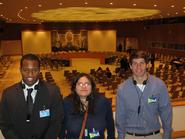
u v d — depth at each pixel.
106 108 3.22
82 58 29.28
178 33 25.78
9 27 30.47
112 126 3.30
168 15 22.38
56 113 2.88
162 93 3.16
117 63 24.12
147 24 30.72
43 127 2.83
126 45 32.59
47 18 23.17
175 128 4.65
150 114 3.18
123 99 3.22
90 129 3.12
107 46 32.47
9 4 13.02
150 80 3.17
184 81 13.38
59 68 23.11
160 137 3.32
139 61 3.04
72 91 3.18
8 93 2.80
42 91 2.82
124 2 12.80
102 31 32.28
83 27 31.91
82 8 15.70
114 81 14.24
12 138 2.76
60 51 31.84
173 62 21.47
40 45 31.53
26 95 2.79
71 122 3.13
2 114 2.81
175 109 4.62
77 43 32.50
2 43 30.20
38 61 2.80
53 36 31.81
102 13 19.58
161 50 28.61
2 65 23.28
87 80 3.12
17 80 17.94
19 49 31.69
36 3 12.78
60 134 3.19
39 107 2.79
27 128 2.79
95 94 3.18
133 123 3.23
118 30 32.12
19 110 2.76
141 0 12.08
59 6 14.23
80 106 3.15
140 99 3.16
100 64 25.36
